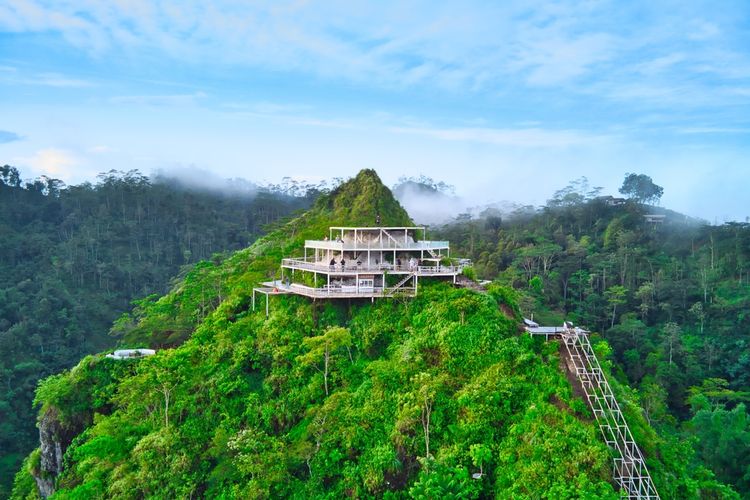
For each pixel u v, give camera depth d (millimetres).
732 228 161500
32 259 171625
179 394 66812
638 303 136500
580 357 57375
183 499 56344
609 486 43656
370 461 52906
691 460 78188
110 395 71125
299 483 54750
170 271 192375
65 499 57875
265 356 70062
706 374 110750
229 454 58469
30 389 117000
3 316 138250
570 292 146250
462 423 52531
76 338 139875
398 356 62781
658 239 167375
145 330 90062
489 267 155375
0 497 92125
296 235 109000
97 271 171750
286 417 62719
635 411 54469
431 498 46344
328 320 72125
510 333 61031
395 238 79562
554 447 46719
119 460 62031
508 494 45500
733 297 132125
